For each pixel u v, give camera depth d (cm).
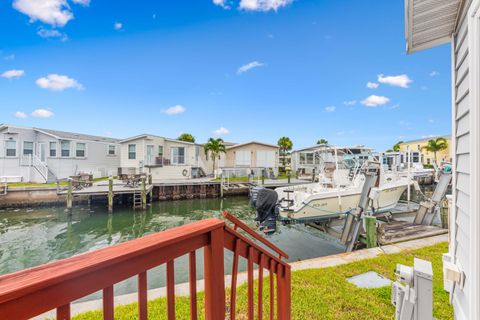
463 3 199
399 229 615
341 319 260
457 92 231
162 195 1591
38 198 1266
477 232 165
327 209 759
